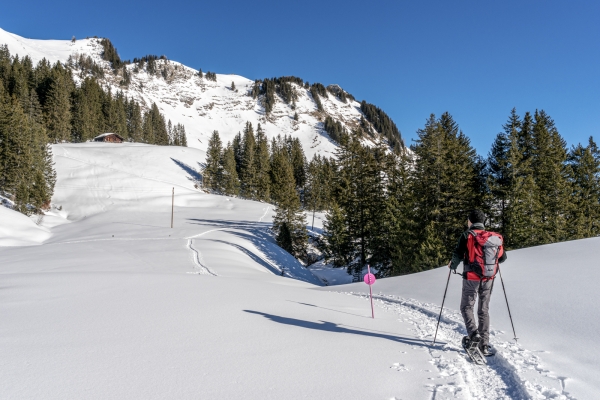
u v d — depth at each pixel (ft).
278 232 161.79
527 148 116.26
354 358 12.96
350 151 138.21
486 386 11.19
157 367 11.21
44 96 352.69
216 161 327.47
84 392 9.25
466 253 14.89
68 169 260.83
